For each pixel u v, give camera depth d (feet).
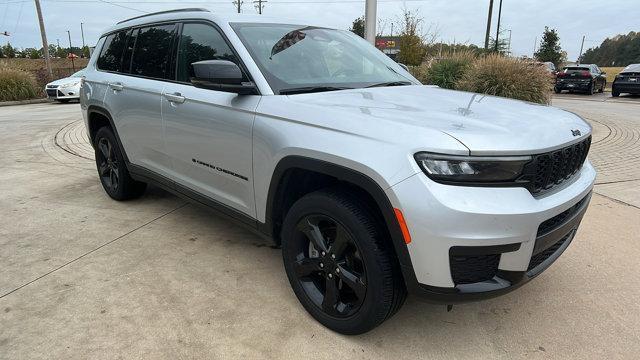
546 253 8.34
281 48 10.49
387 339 8.58
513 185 7.06
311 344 8.41
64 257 11.81
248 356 8.07
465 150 6.75
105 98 14.60
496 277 7.32
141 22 13.92
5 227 13.84
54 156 24.36
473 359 8.07
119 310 9.41
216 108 10.24
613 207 15.25
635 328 8.91
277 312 9.38
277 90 9.37
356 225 7.68
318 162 8.02
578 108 46.60
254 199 9.79
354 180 7.52
